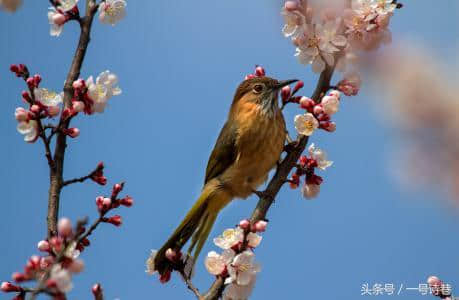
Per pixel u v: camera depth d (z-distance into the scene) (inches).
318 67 318.7
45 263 239.8
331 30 309.3
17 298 237.1
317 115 315.9
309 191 341.7
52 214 275.1
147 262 325.7
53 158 286.8
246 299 275.9
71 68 306.2
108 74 309.0
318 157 342.0
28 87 293.1
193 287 307.4
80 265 223.1
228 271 271.0
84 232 289.0
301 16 314.8
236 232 276.8
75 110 287.9
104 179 297.7
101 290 245.3
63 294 199.9
